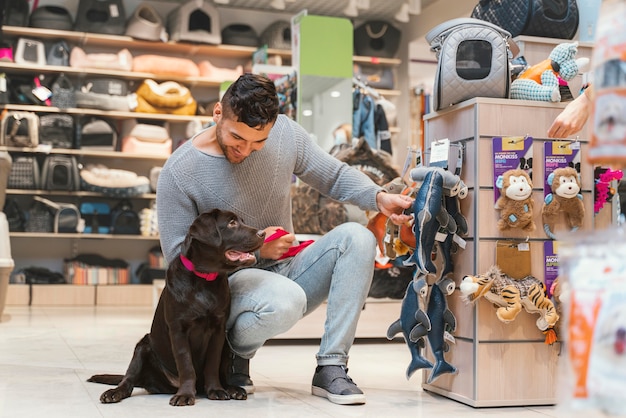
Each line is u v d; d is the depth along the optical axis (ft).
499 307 7.71
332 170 8.51
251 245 7.16
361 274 7.91
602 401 3.10
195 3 25.16
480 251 7.82
